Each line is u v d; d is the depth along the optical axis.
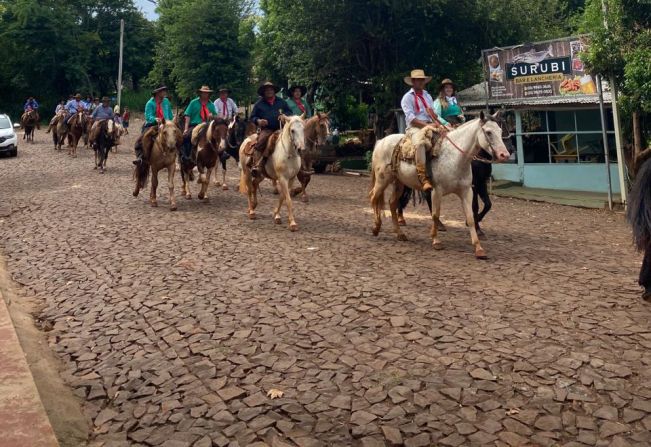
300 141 10.25
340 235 10.28
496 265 8.19
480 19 18.86
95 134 19.34
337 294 6.93
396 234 10.05
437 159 8.84
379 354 5.30
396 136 9.77
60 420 4.38
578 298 6.68
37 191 15.67
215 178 16.53
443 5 18.22
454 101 10.58
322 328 5.93
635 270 7.92
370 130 27.66
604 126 13.64
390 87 19.75
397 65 19.95
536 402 4.41
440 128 8.97
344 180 19.11
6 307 6.39
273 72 28.27
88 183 16.89
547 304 6.49
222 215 12.14
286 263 8.32
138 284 7.53
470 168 8.73
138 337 5.92
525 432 4.04
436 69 20.11
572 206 14.45
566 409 4.32
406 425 4.15
